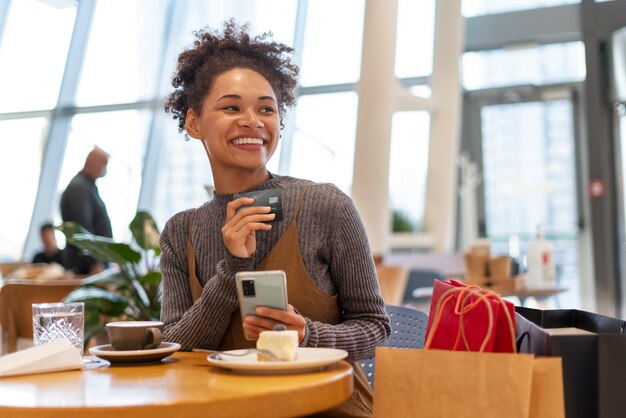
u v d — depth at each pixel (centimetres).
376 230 630
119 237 809
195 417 104
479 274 388
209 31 182
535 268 393
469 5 790
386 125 628
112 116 830
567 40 759
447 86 736
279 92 181
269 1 795
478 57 795
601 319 149
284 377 120
